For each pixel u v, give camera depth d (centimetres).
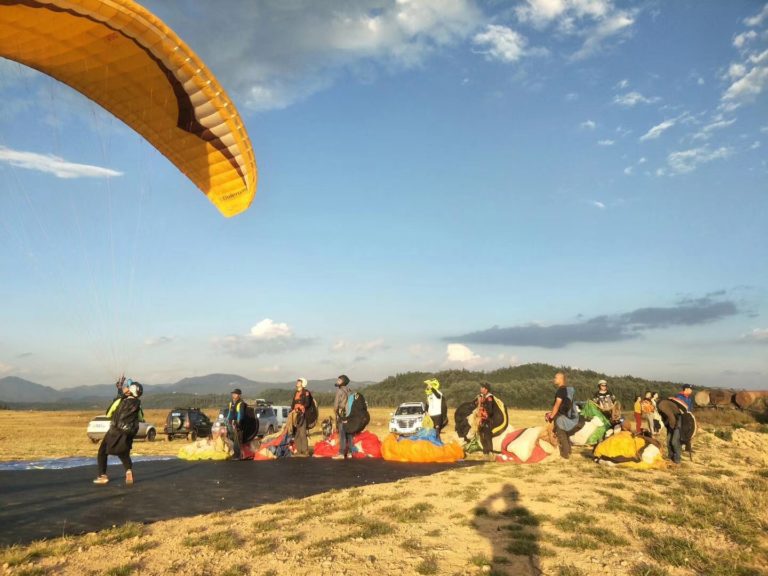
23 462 1206
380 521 640
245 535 585
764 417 2753
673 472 998
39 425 4100
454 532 596
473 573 471
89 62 985
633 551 530
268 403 2666
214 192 1317
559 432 1165
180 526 627
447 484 882
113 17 859
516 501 733
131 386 907
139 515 674
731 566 484
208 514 691
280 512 704
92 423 2234
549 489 813
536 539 565
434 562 498
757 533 591
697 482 875
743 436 1641
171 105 1102
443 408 1459
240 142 1148
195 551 526
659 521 641
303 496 823
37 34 887
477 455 1384
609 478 921
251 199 1266
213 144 1182
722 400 3103
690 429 1105
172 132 1184
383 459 1321
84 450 1689
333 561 498
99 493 807
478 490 817
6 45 911
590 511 678
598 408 1437
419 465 1202
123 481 926
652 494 779
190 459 1327
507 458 1188
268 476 1020
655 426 1518
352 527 618
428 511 689
